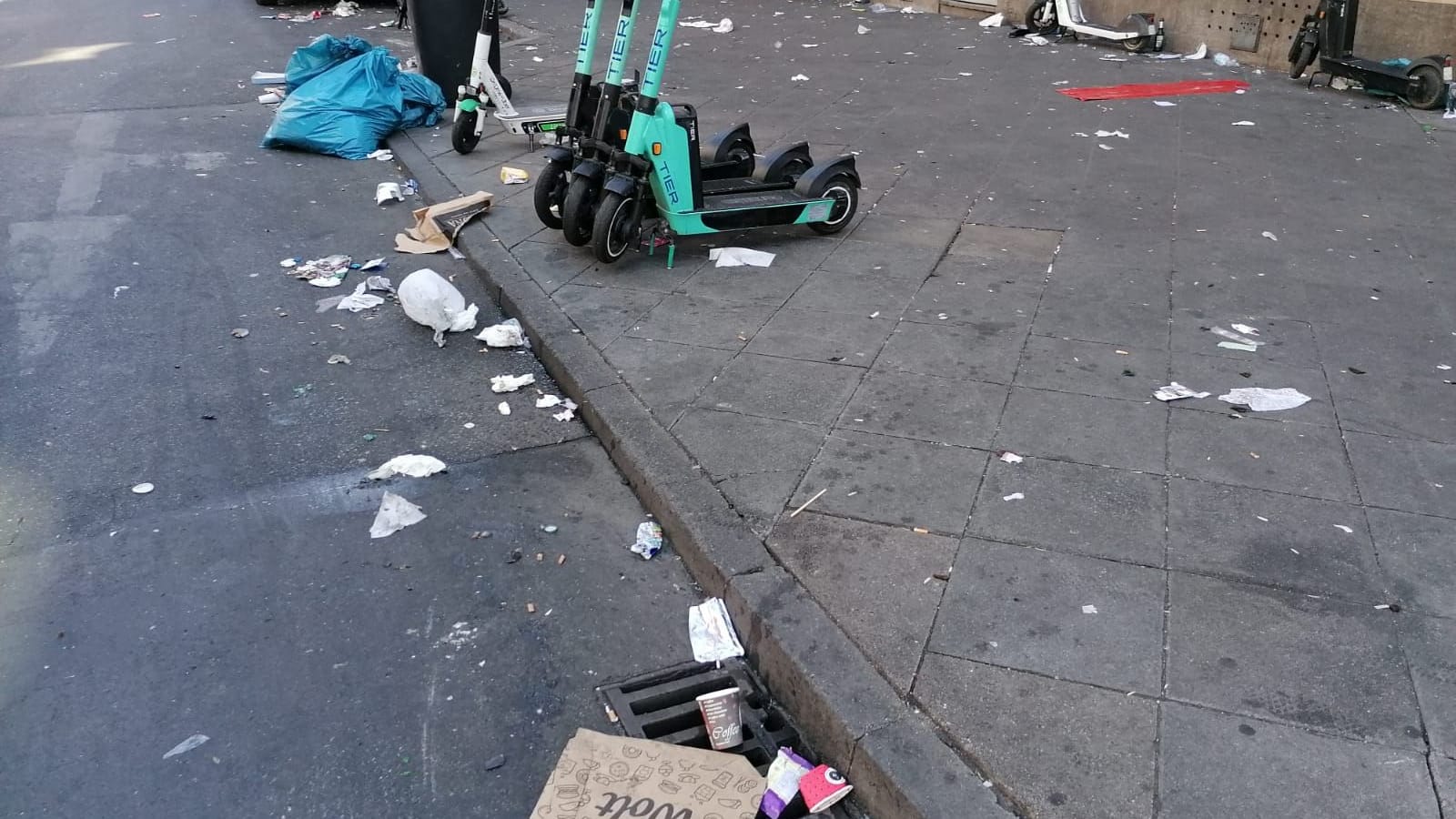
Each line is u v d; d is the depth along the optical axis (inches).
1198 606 118.1
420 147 312.3
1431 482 140.2
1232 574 123.1
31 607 130.0
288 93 360.5
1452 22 349.1
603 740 108.2
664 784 103.0
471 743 111.7
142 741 111.2
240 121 350.3
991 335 185.5
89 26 513.3
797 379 171.5
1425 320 189.6
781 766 105.9
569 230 216.5
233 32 502.0
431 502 152.2
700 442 154.3
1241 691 106.3
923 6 548.1
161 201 274.1
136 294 219.6
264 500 152.6
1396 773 96.6
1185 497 137.9
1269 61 408.5
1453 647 111.3
